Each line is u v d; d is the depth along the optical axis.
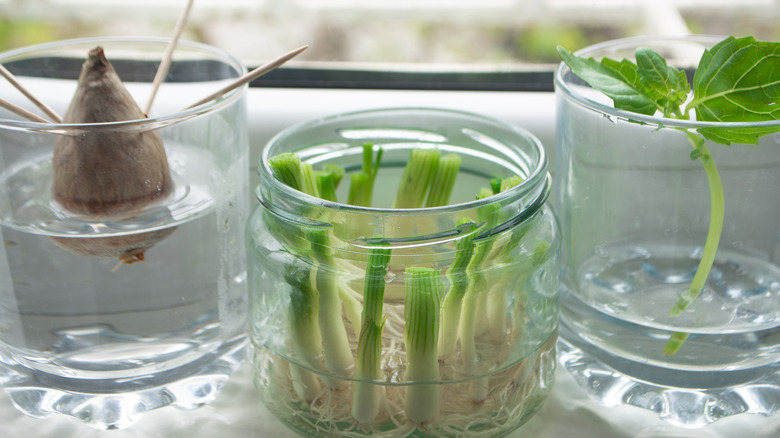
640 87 0.43
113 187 0.41
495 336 0.43
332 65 0.55
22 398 0.45
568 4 0.54
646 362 0.44
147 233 0.42
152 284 0.43
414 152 0.46
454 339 0.42
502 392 0.43
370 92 0.55
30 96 0.44
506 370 0.43
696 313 0.43
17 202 0.42
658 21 0.54
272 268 0.43
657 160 0.42
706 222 0.42
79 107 0.42
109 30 0.55
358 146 0.47
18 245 0.43
